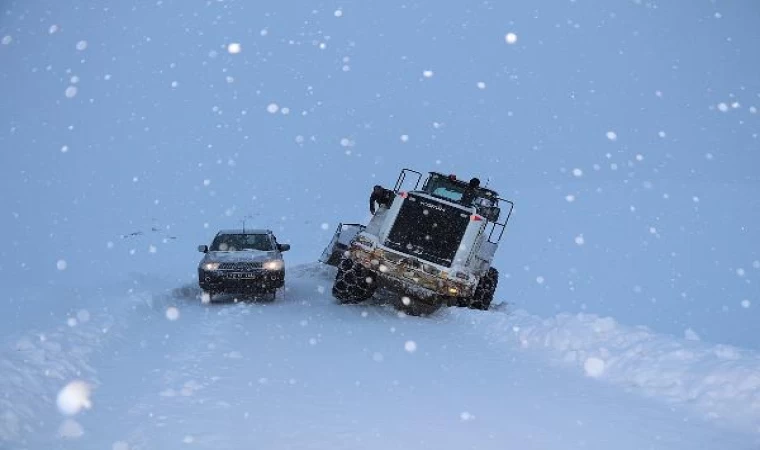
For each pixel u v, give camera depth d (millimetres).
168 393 7121
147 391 7234
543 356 10664
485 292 16359
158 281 18609
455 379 8719
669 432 6750
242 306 14781
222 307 14836
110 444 5668
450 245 15086
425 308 15930
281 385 7758
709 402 7695
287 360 9164
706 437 6629
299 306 15430
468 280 14922
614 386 8742
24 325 9703
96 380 7602
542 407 7520
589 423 6957
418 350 10648
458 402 7543
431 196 16000
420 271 14766
